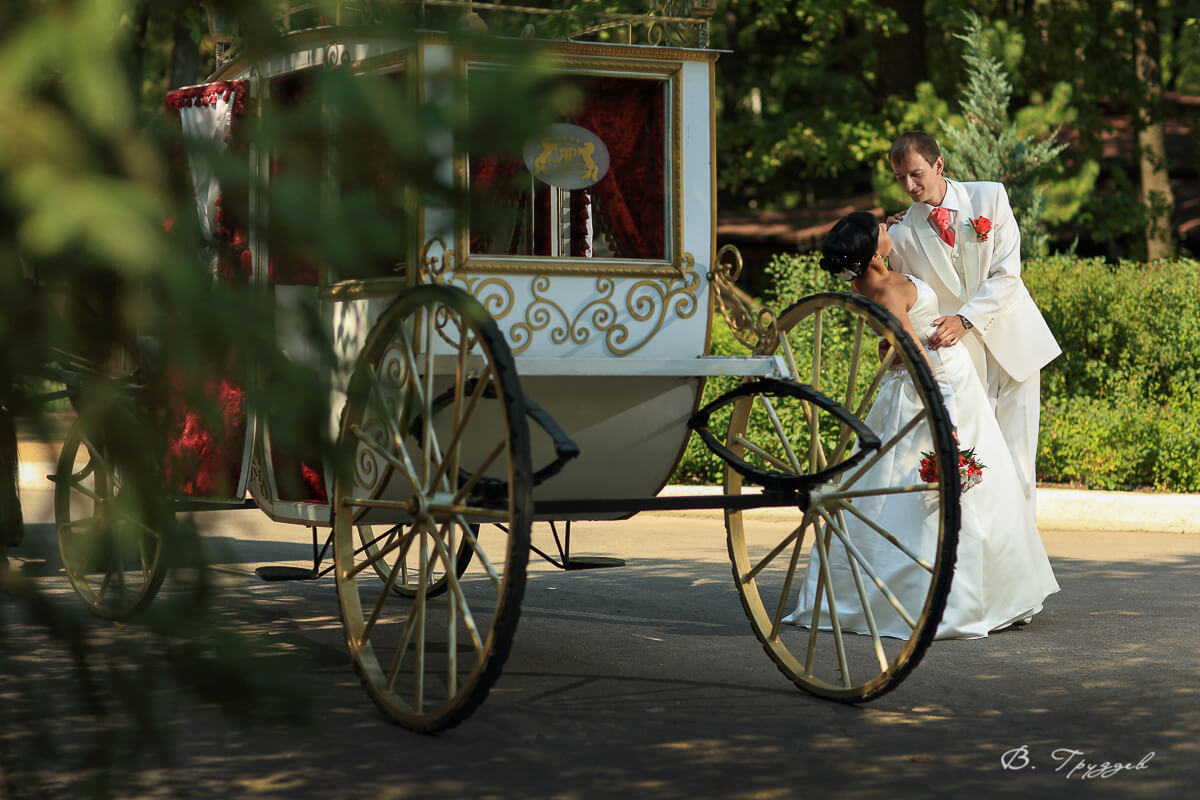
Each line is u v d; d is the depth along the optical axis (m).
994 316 5.80
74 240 0.98
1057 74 21.17
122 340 1.08
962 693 4.62
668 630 5.91
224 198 1.04
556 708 4.42
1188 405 11.42
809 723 4.21
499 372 3.72
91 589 1.25
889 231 6.11
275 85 1.16
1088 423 11.02
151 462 1.14
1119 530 9.67
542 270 4.82
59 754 1.23
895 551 5.64
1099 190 22.28
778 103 30.22
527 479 3.68
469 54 1.06
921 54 22.14
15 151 0.97
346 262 1.04
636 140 5.14
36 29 0.98
